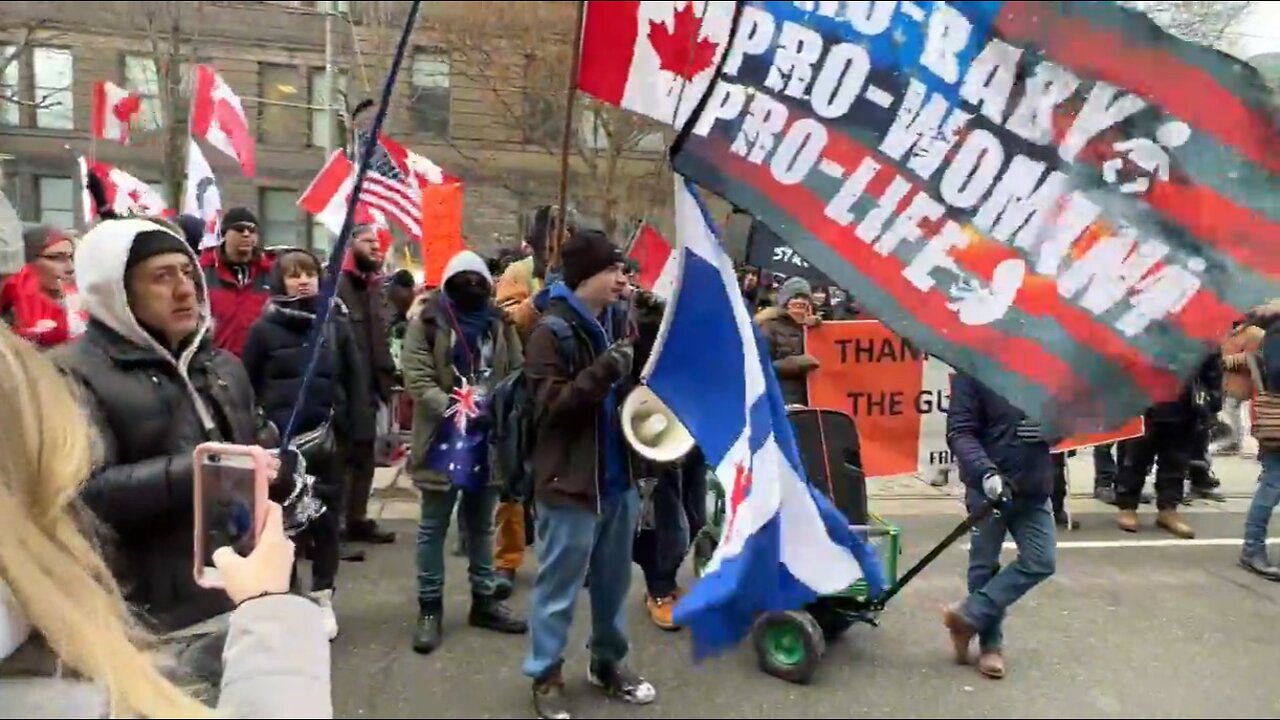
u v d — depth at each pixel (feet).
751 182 7.11
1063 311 7.02
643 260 26.13
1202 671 13.83
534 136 54.80
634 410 12.14
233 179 72.69
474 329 14.78
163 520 7.48
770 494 8.99
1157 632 15.42
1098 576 18.49
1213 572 18.80
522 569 18.21
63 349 7.84
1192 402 21.38
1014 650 14.61
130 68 61.31
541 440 11.51
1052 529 13.33
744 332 9.27
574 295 11.76
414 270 37.40
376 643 14.34
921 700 12.74
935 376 22.52
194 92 26.16
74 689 5.00
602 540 12.01
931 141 7.04
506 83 49.83
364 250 18.53
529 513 17.42
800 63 7.07
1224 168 6.86
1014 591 13.29
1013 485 13.07
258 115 71.41
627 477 11.93
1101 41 6.86
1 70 53.67
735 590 8.85
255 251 18.92
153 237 7.99
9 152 65.21
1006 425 13.19
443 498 14.16
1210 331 6.93
